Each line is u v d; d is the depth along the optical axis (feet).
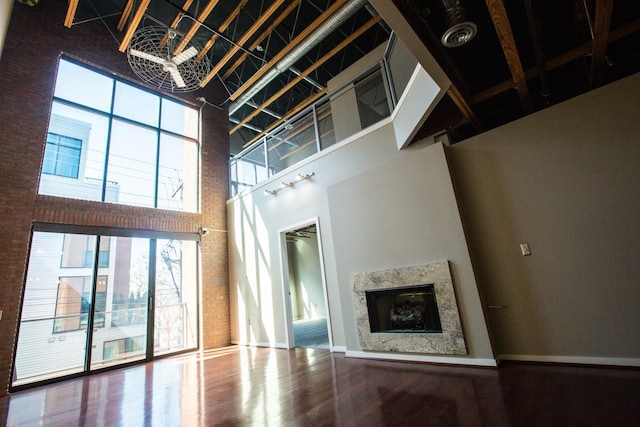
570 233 9.48
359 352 12.87
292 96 27.63
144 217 18.33
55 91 16.46
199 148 22.43
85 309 15.30
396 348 11.68
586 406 6.43
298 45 17.54
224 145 24.03
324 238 15.80
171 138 21.36
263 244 19.40
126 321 16.60
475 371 9.51
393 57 13.33
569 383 7.76
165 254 19.12
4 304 12.91
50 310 14.25
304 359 13.76
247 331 19.62
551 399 6.95
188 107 22.95
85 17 18.13
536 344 9.73
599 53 8.45
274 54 22.03
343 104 16.25
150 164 19.79
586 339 8.97
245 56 20.16
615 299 8.67
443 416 6.68
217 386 10.78
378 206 13.00
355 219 13.67
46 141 15.51
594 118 9.40
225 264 21.68
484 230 11.03
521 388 7.79
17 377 12.79
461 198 11.63
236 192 22.85
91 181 16.90
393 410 7.24
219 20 18.66
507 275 10.44
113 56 18.92
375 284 12.51
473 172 11.50
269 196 19.38
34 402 10.74
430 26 7.90
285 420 7.29
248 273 20.20
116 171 18.04
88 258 15.92
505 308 10.37
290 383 10.23
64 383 13.25
